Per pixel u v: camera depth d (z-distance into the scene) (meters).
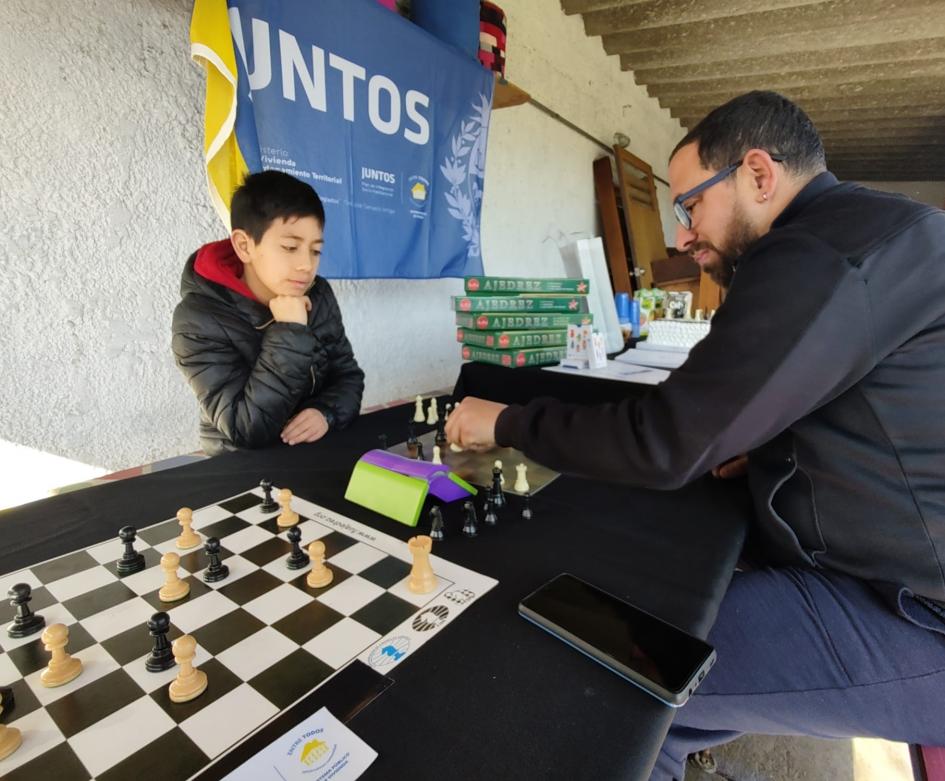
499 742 0.41
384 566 0.66
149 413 1.46
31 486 1.28
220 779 0.38
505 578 0.64
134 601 0.59
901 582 0.72
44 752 0.40
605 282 2.01
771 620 0.74
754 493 0.85
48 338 1.27
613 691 0.46
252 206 1.11
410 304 2.27
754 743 1.26
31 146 1.19
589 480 0.96
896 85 4.05
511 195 2.79
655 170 4.82
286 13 1.36
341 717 0.43
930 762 0.69
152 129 1.38
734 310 0.66
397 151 1.74
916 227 0.64
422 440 1.17
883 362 0.68
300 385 1.15
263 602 0.58
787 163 0.77
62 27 1.21
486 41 2.07
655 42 3.47
